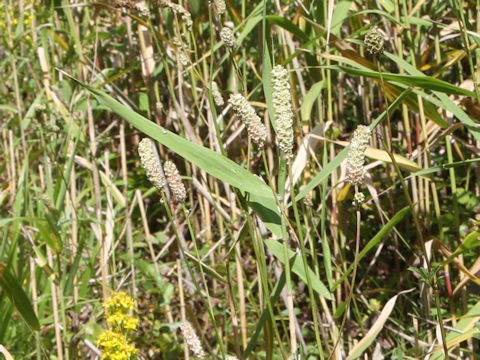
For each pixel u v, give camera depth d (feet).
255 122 2.37
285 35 3.38
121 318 2.92
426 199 3.30
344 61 3.04
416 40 3.44
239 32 3.43
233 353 3.56
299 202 3.47
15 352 3.25
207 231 3.68
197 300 3.77
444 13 3.40
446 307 3.48
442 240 3.24
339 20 3.21
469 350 3.06
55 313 3.09
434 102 2.84
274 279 3.62
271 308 2.52
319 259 3.67
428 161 3.17
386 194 3.69
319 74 3.45
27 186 3.51
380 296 3.60
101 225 3.50
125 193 3.68
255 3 3.70
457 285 3.24
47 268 3.09
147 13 3.28
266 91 2.60
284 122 2.33
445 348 2.56
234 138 3.51
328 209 3.42
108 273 3.65
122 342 2.92
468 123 2.79
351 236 3.70
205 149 2.52
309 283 2.45
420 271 2.51
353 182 2.39
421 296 3.23
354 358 2.68
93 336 3.18
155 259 3.61
